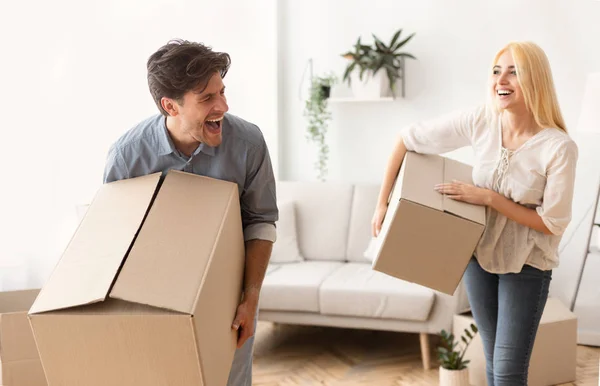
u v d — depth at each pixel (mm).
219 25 4434
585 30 3949
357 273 3869
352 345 3932
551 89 2232
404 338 4027
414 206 2152
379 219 2559
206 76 1588
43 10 3645
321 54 4648
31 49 3611
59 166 3730
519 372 2285
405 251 2207
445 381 3084
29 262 3643
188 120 1648
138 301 1419
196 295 1443
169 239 1578
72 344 1461
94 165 3850
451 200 2250
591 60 3947
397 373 3492
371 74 4332
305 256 4277
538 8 4059
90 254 1573
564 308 3473
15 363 2703
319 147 4723
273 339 4062
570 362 3350
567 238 4023
